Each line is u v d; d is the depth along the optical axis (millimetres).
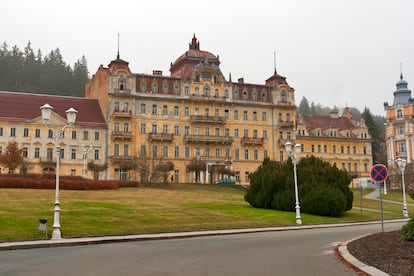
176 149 105125
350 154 128375
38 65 168125
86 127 99125
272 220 41250
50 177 66750
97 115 103250
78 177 69562
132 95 101938
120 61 104188
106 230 30328
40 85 162250
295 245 24391
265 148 112688
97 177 92250
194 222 36969
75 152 97812
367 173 128750
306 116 134250
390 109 140250
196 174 105375
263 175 53500
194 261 18453
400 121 136250
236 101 111000
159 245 24531
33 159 94312
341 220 46188
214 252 21344
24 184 60875
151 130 103438
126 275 15414
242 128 111500
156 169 85312
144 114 103375
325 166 52250
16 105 98062
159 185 82812
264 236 30422
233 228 35469
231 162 107312
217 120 107938
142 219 36406
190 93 107375
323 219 45531
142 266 17203
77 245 24875
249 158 111000
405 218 52938
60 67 168500
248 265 17500
